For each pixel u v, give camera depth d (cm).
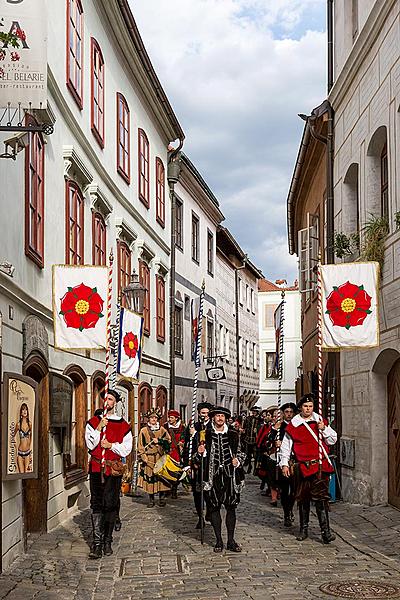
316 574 962
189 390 3189
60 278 1205
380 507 1495
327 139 1923
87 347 1199
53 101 1401
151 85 2373
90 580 953
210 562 1048
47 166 1352
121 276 2067
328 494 1183
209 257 3738
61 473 1388
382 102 1473
